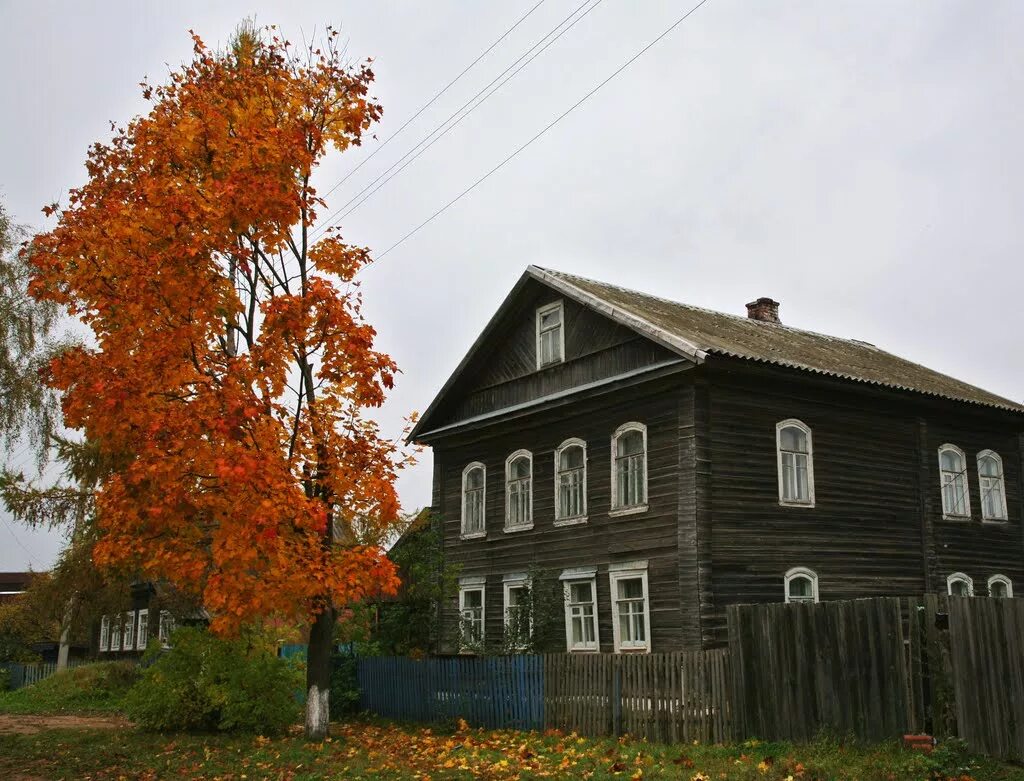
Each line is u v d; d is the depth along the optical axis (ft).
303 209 49.65
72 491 91.71
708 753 42.11
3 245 70.79
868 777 34.14
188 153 48.62
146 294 44.19
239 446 42.52
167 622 107.65
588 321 74.23
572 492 73.77
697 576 60.23
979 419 81.10
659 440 65.41
